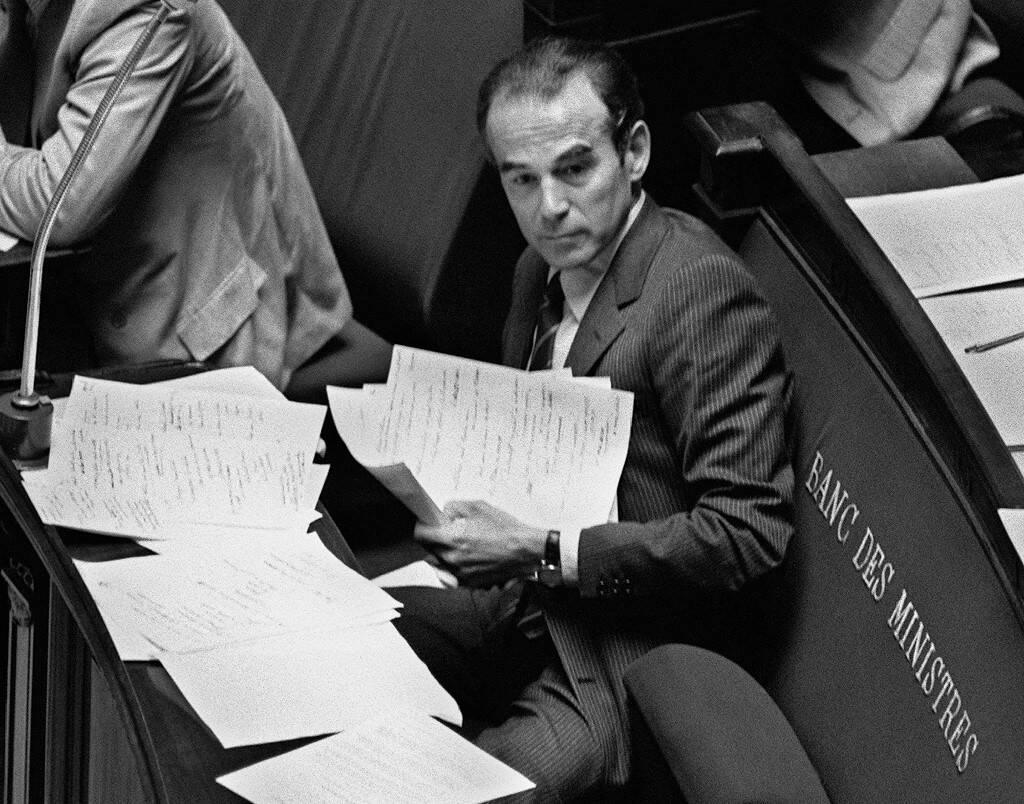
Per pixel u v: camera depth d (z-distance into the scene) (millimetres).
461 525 8852
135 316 11867
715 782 7695
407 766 7141
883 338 8828
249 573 8258
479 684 9852
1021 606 7418
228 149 11828
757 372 8930
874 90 12664
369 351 12852
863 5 12625
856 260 8820
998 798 7242
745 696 8188
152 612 7930
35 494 8586
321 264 12547
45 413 8883
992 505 7699
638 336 9062
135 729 6957
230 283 11945
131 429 9039
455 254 12539
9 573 8391
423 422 9156
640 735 8352
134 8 11078
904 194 10273
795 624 8977
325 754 7184
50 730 8062
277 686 7531
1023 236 9930
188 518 8625
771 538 8766
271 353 12219
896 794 7898
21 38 12281
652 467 9125
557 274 9734
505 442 9102
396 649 7844
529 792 8547
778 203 9883
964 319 9328
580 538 8812
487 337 12828
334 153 13367
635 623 9211
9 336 11539
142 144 11211
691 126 10148
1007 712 7363
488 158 9523
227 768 7102
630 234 9258
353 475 12133
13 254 11336
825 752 8461
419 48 12852
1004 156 11617
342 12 13469
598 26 12422
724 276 8977
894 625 8242
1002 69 13117
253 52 14031
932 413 8359
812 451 9133
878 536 8508
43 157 11273
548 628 9242
